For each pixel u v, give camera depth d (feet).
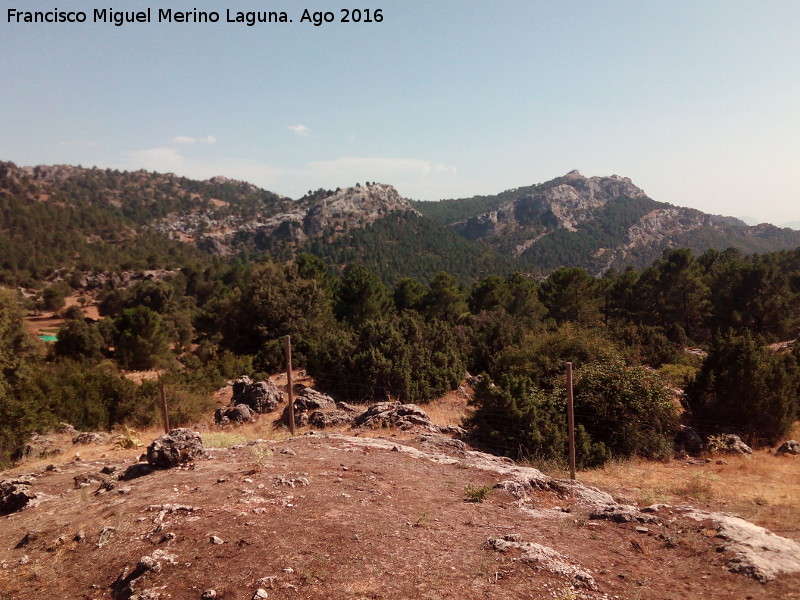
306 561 15.69
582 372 46.80
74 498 24.67
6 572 17.33
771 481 32.27
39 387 57.52
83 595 15.30
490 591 14.10
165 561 15.98
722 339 51.62
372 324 75.56
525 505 22.03
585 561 16.22
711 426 48.83
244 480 23.62
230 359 100.58
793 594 13.89
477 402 47.88
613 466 36.88
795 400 48.14
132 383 66.03
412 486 24.06
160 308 268.82
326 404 55.06
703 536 17.97
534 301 166.50
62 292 312.50
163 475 25.72
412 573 15.05
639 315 165.78
